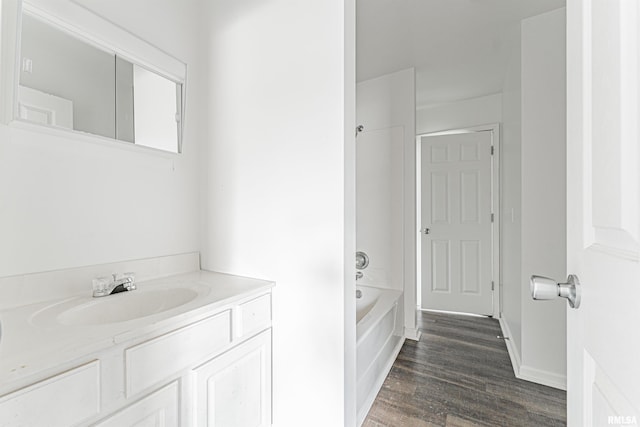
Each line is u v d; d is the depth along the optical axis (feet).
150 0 4.38
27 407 1.95
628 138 1.29
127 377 2.55
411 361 7.02
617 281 1.34
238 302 3.72
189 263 4.98
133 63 4.15
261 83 4.51
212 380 3.38
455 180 10.75
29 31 3.14
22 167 3.12
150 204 4.42
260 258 4.53
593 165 1.65
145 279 4.32
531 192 6.16
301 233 4.20
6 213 3.02
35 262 3.23
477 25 6.47
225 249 4.88
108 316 3.44
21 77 3.08
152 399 2.76
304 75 4.16
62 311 3.02
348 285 4.06
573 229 1.93
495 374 6.41
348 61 4.03
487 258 10.27
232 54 4.78
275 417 4.36
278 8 4.36
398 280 8.47
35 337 2.40
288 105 4.28
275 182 4.41
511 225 7.84
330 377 4.00
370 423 4.91
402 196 8.43
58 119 3.38
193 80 5.04
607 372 1.44
